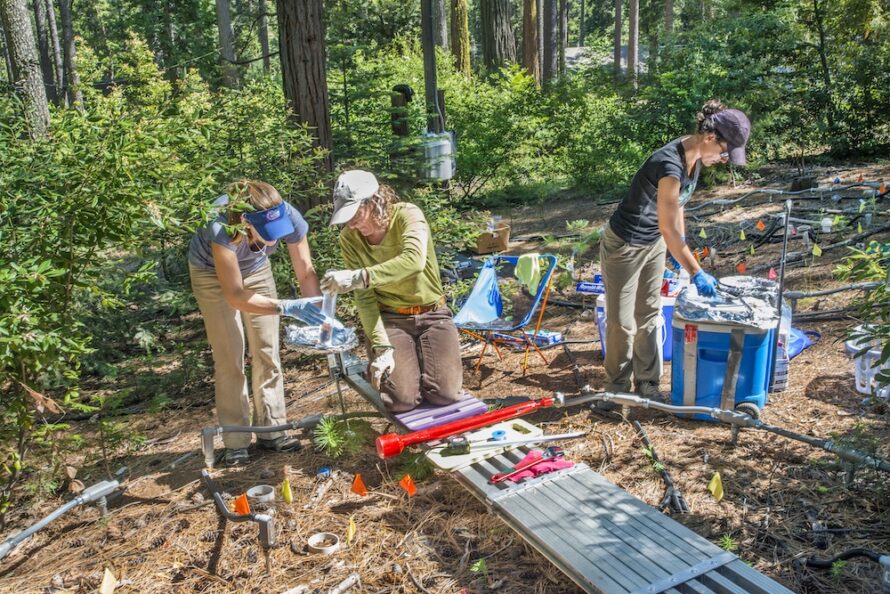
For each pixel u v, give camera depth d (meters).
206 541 3.81
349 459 4.52
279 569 3.53
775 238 8.34
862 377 4.61
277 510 4.00
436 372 4.34
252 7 25.44
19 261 3.84
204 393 6.46
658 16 39.88
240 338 4.53
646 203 4.42
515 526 3.39
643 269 4.71
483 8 23.91
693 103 12.96
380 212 4.09
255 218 4.05
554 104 15.28
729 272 7.42
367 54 12.18
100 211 3.83
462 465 3.85
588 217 11.64
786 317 4.99
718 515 3.63
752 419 4.04
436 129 10.98
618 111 14.58
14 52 8.43
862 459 3.58
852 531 3.40
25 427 4.12
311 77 8.05
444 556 3.54
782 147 13.97
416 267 4.01
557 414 4.89
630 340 4.76
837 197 9.06
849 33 13.52
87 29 31.81
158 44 25.39
